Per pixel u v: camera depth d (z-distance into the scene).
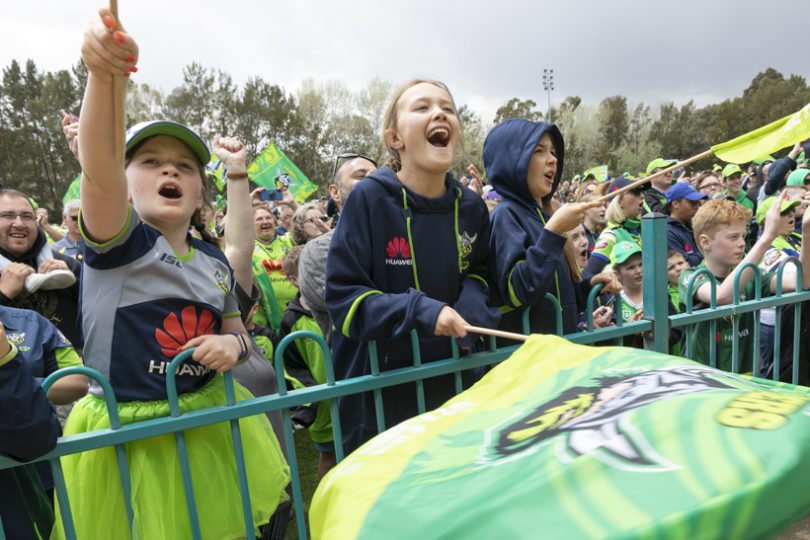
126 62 1.16
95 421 1.56
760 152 1.66
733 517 0.59
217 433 1.65
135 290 1.54
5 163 37.31
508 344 2.07
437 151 1.79
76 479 1.56
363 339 1.68
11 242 2.62
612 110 62.16
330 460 3.05
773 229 2.67
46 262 2.47
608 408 0.92
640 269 2.96
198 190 1.72
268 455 1.76
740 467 0.62
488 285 2.06
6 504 1.49
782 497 0.60
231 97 42.12
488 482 0.82
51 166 39.62
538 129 2.13
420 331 1.59
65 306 2.59
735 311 2.34
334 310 1.72
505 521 0.69
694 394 0.83
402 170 1.89
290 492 3.16
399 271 1.81
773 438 0.65
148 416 1.53
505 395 1.25
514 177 2.14
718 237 2.89
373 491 0.95
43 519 1.66
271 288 4.27
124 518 1.53
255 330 3.59
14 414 1.23
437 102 1.83
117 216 1.42
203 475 1.58
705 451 0.66
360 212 1.77
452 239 1.88
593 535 0.62
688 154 59.47
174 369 1.46
